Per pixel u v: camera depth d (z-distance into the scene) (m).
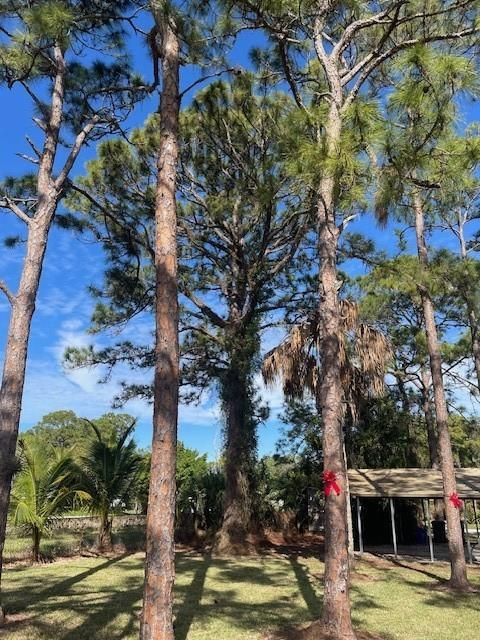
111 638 6.51
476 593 10.11
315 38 7.60
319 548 17.56
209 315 16.47
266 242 14.65
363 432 23.31
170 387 5.91
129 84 10.24
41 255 8.26
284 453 22.05
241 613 8.02
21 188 10.58
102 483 15.87
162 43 7.31
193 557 15.20
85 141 9.75
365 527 21.44
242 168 13.87
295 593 9.73
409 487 16.66
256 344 15.52
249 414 17.53
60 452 14.71
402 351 24.09
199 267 16.84
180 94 7.14
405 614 8.12
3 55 8.40
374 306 13.57
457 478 17.31
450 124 5.91
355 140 5.76
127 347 16.84
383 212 6.74
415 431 27.17
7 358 7.68
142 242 13.16
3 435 7.37
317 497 21.64
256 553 15.95
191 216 15.88
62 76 9.20
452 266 11.65
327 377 6.95
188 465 30.97
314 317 14.02
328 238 7.41
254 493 17.83
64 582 10.59
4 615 7.40
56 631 6.80
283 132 6.57
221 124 14.10
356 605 8.82
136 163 14.56
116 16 8.35
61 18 7.21
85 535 18.48
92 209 14.00
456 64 5.33
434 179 6.41
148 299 15.96
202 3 7.09
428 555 16.66
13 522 13.80
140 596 9.16
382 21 7.25
